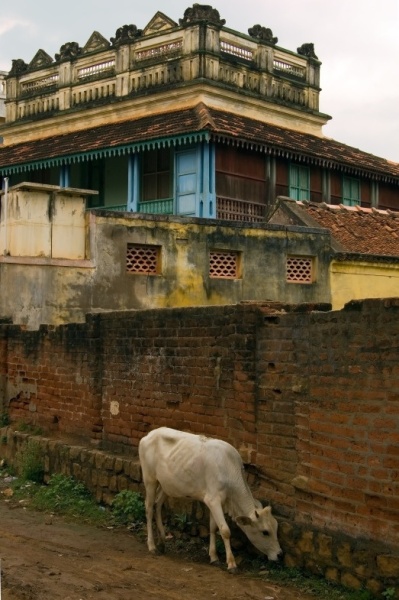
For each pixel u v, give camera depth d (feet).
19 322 43.88
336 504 23.00
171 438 26.25
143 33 77.66
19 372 41.96
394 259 60.18
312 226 60.90
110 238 47.75
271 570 24.40
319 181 77.66
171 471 25.71
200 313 29.53
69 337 37.73
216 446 25.16
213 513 24.59
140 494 31.12
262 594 22.45
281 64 81.87
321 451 23.63
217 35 73.72
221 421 28.43
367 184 83.30
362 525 22.12
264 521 24.08
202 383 29.40
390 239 64.49
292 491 25.00
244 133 67.31
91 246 46.91
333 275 58.29
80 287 46.37
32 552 26.78
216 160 67.67
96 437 35.42
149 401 32.35
